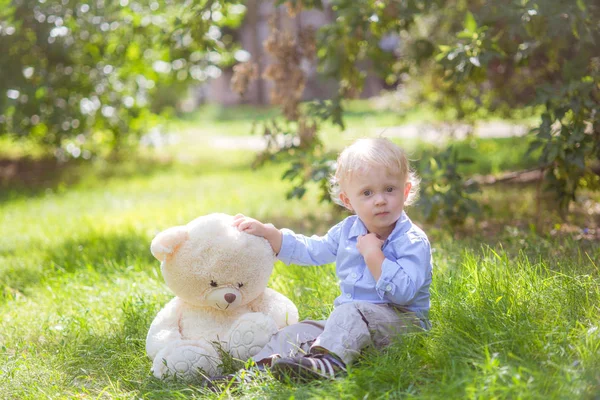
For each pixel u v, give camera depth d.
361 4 5.60
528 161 10.00
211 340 3.25
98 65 11.02
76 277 5.03
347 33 5.79
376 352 2.97
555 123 5.35
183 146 16.31
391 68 6.54
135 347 3.60
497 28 5.37
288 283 4.38
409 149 12.16
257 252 3.26
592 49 5.19
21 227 7.45
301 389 2.76
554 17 4.81
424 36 8.42
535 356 2.78
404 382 2.76
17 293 4.94
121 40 10.17
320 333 3.19
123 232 6.64
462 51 5.15
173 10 8.53
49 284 5.00
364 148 3.16
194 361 3.14
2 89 9.79
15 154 13.95
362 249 3.07
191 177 11.42
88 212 8.33
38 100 10.27
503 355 2.77
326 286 4.16
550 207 6.48
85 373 3.37
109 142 12.63
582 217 6.20
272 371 2.88
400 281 2.97
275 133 6.48
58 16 8.73
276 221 7.16
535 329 2.95
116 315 4.13
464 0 7.36
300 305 3.95
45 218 7.93
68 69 10.87
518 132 14.61
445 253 4.80
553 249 4.62
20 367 3.40
